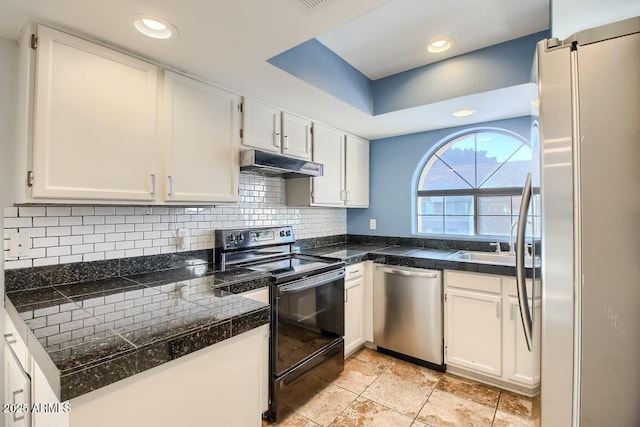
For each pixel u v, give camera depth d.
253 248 2.37
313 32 1.42
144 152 1.59
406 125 2.88
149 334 0.96
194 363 1.02
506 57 2.04
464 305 2.31
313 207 3.07
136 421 0.88
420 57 2.24
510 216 2.83
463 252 2.81
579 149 0.74
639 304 0.69
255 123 2.16
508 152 2.84
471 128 2.87
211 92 1.89
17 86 1.42
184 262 2.07
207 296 1.39
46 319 1.09
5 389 1.40
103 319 1.09
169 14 1.27
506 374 2.14
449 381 2.31
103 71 1.45
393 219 3.34
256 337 1.23
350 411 1.97
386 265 2.70
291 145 2.44
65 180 1.34
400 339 2.60
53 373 0.77
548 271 0.78
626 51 0.70
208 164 1.87
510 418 1.90
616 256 0.71
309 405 2.03
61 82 1.33
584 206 0.73
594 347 0.73
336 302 2.34
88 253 1.66
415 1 1.67
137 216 1.85
